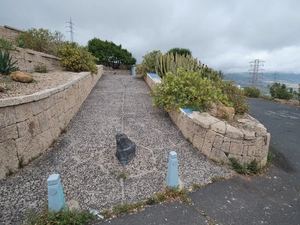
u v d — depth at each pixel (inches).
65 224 71.4
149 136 157.6
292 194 103.2
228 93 195.9
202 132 136.6
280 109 332.8
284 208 91.4
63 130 154.3
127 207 82.9
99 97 268.7
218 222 79.7
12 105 96.3
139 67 423.5
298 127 225.6
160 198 90.0
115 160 119.3
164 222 77.5
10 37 335.0
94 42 724.0
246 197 97.1
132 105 238.1
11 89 136.9
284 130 213.0
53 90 137.6
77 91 208.8
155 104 197.5
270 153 145.1
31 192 88.0
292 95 429.1
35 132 114.5
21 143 103.1
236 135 119.8
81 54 299.3
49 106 131.6
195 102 165.5
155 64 389.1
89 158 119.8
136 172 109.6
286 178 119.3
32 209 78.3
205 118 142.6
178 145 146.3
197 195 95.7
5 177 95.0
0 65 171.9
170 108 189.6
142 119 194.4
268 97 470.3
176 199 91.4
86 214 76.6
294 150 161.9
